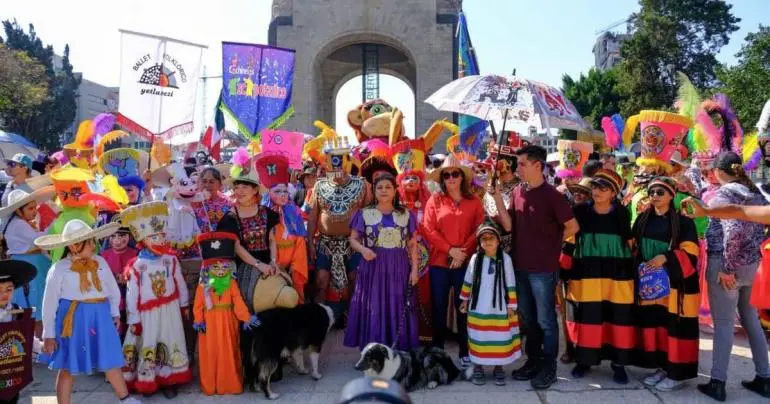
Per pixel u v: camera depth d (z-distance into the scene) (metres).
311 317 5.23
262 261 5.41
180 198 5.68
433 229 5.63
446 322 5.90
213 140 12.02
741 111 26.19
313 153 8.14
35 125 51.72
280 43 30.75
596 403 4.70
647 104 38.38
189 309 5.51
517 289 5.20
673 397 4.80
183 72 7.38
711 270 4.77
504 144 6.41
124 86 7.09
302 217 6.02
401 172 6.87
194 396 4.98
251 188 5.33
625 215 5.15
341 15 30.64
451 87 5.57
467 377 5.21
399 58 36.50
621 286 5.05
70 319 4.41
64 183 5.63
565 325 5.72
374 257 5.47
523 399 4.79
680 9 41.28
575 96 49.12
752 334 4.82
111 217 6.03
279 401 4.85
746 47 28.61
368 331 5.52
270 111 8.95
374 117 8.52
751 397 4.77
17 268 4.27
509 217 5.32
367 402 1.26
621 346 5.01
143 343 4.90
